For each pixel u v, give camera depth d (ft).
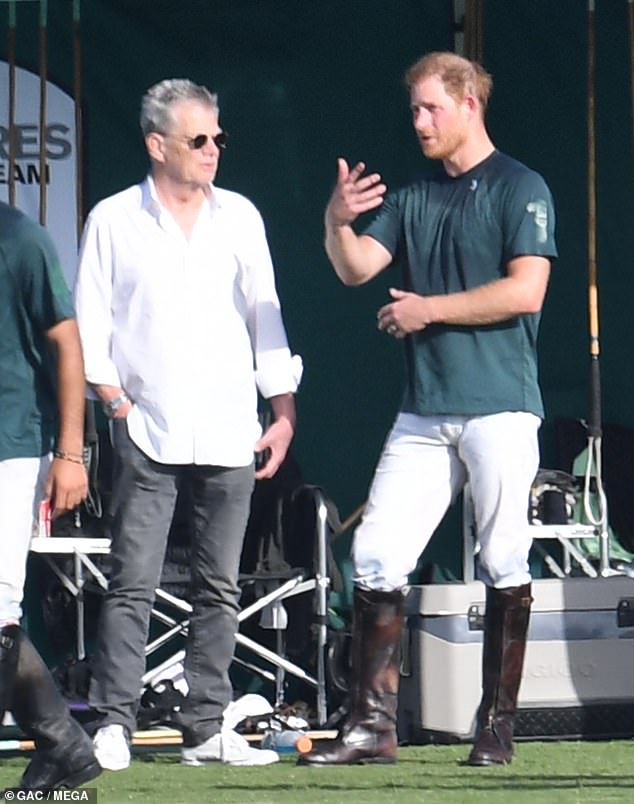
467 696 70.90
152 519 62.90
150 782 57.72
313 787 55.52
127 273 62.95
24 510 48.75
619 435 84.02
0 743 70.18
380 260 61.00
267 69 82.94
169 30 82.43
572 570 81.35
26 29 81.71
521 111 84.17
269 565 76.69
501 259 59.93
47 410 49.29
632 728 72.64
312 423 83.15
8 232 47.83
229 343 63.31
